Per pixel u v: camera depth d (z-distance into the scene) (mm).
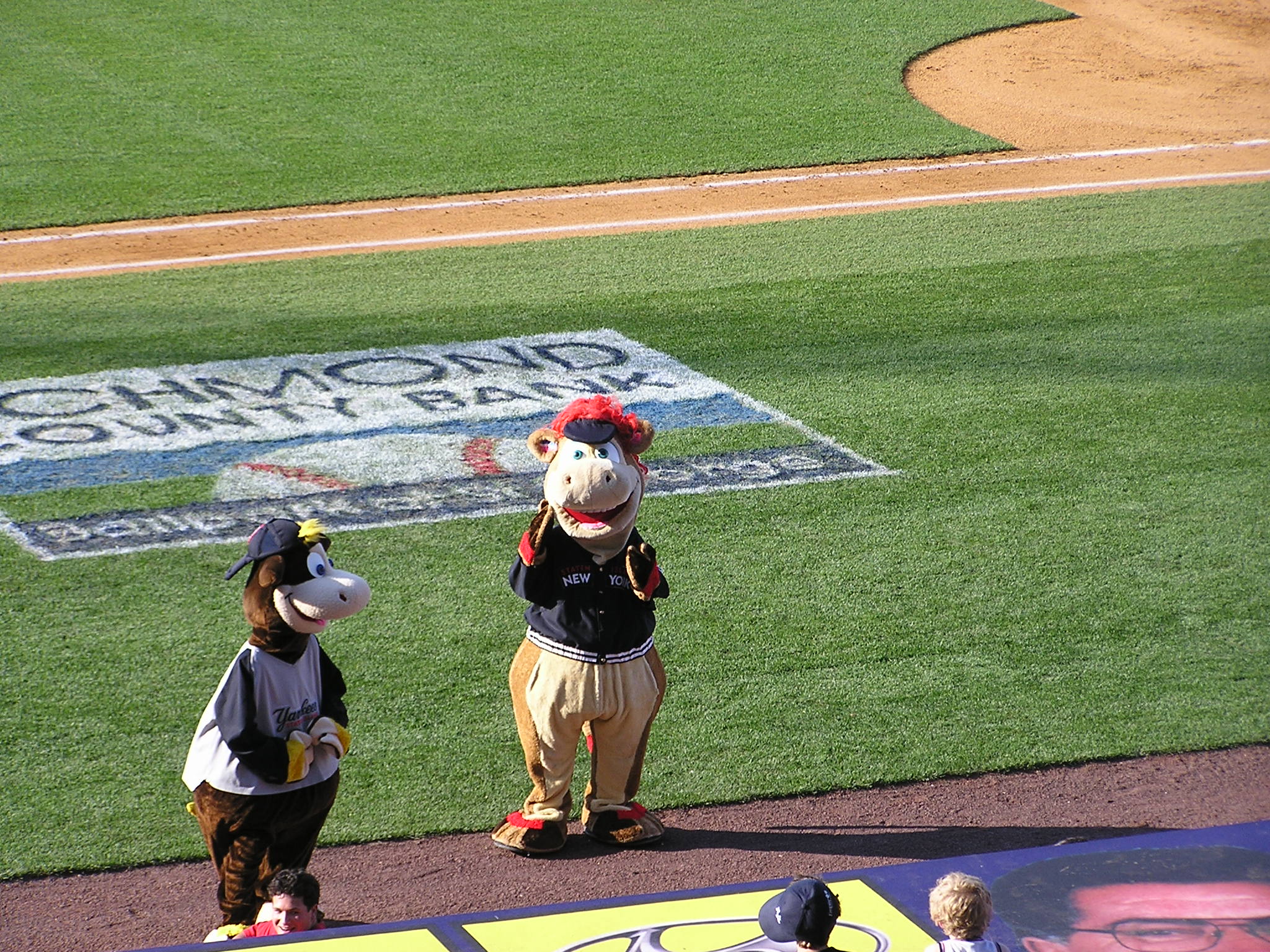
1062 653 35938
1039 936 22094
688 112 96000
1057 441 49281
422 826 28703
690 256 70938
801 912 18234
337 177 84375
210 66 101688
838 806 29609
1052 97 101188
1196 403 52531
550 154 88500
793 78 102438
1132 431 50062
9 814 28812
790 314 62344
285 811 23562
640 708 26453
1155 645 36344
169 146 88500
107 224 76688
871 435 49812
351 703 33219
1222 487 45812
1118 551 41531
